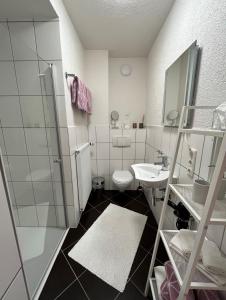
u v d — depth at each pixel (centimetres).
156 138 200
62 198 168
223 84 78
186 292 60
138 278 122
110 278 122
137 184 273
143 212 210
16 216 121
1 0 108
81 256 141
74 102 165
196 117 102
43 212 151
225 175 71
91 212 209
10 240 65
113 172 266
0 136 121
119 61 268
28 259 112
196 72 102
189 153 109
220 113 65
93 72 243
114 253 145
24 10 119
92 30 184
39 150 147
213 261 65
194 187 72
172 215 143
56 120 148
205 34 91
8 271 63
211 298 72
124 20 166
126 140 256
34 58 130
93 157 265
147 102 259
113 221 191
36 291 111
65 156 157
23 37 131
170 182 92
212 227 81
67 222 175
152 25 175
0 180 59
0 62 125
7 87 127
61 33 133
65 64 144
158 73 193
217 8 80
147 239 162
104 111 256
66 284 117
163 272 111
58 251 146
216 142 78
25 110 135
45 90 140
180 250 74
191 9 108
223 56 77
